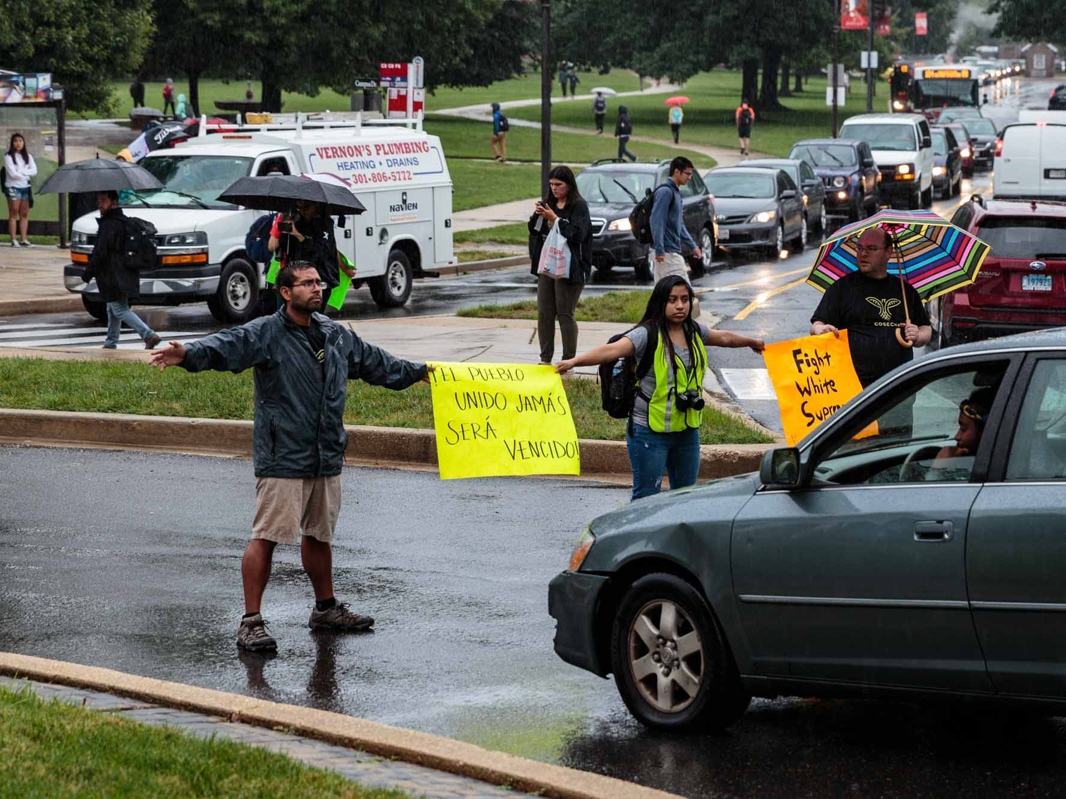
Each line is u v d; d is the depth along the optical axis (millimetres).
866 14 122625
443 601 16609
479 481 23000
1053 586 10656
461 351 33125
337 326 15180
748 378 30641
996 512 10914
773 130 143500
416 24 112688
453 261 46875
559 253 28656
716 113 162500
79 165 33438
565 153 111125
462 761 10922
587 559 12945
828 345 15445
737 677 12266
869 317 16734
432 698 13461
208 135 44844
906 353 16766
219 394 27359
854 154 74062
